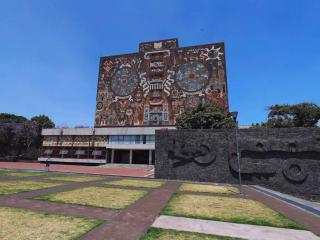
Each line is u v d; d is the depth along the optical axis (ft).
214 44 194.70
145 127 184.55
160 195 50.16
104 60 221.46
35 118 270.87
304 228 29.48
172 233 25.86
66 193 48.60
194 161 84.94
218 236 25.44
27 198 42.34
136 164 171.94
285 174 74.13
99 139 187.11
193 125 128.16
